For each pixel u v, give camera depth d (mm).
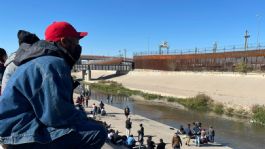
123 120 38750
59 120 2389
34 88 2369
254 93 60875
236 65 82438
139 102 64000
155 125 36969
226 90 67500
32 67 2410
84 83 112250
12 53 3281
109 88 89250
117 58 139500
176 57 106562
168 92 72625
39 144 2418
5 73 3150
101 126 2635
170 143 28109
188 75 92312
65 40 2717
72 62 2771
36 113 2381
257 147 30672
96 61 142750
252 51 79750
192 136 28984
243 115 48281
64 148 2479
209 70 93125
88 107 47531
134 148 23062
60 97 2359
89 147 2523
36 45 2613
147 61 122000
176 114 50156
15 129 2400
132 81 105250
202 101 57125
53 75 2375
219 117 47656
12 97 2400
